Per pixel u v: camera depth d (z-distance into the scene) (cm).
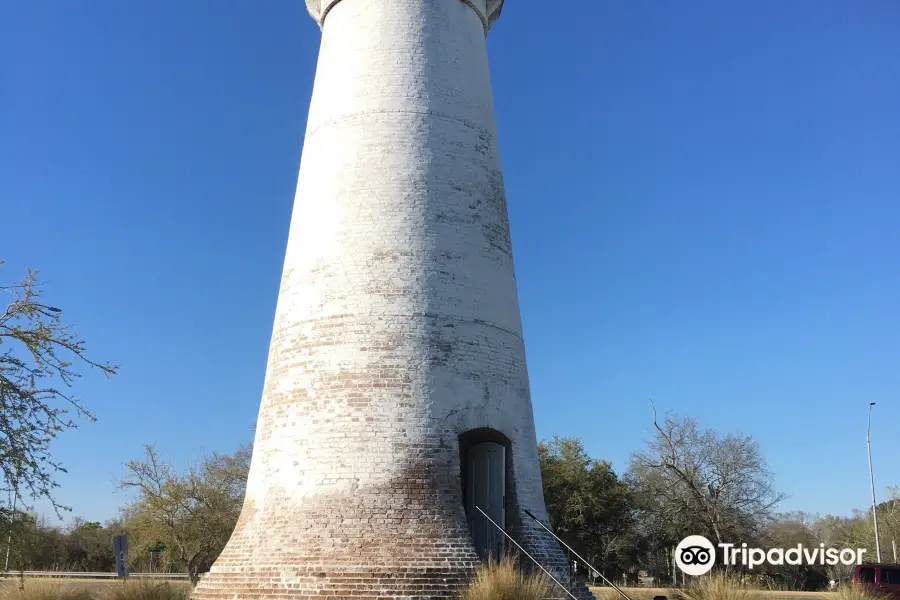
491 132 1722
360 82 1645
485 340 1495
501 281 1580
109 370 1461
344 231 1518
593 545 4325
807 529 5641
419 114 1611
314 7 1906
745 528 3756
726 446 3900
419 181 1549
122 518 4188
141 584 1738
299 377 1440
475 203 1594
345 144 1600
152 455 3428
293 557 1282
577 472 4350
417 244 1495
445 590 1241
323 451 1357
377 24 1697
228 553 1380
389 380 1388
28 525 1423
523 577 1280
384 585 1235
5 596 1555
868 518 5731
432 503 1318
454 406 1405
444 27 1720
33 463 1345
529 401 1577
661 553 4372
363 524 1288
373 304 1445
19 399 1353
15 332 1388
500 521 1452
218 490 3528
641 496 4250
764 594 1742
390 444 1346
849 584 2122
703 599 1584
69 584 2005
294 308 1519
